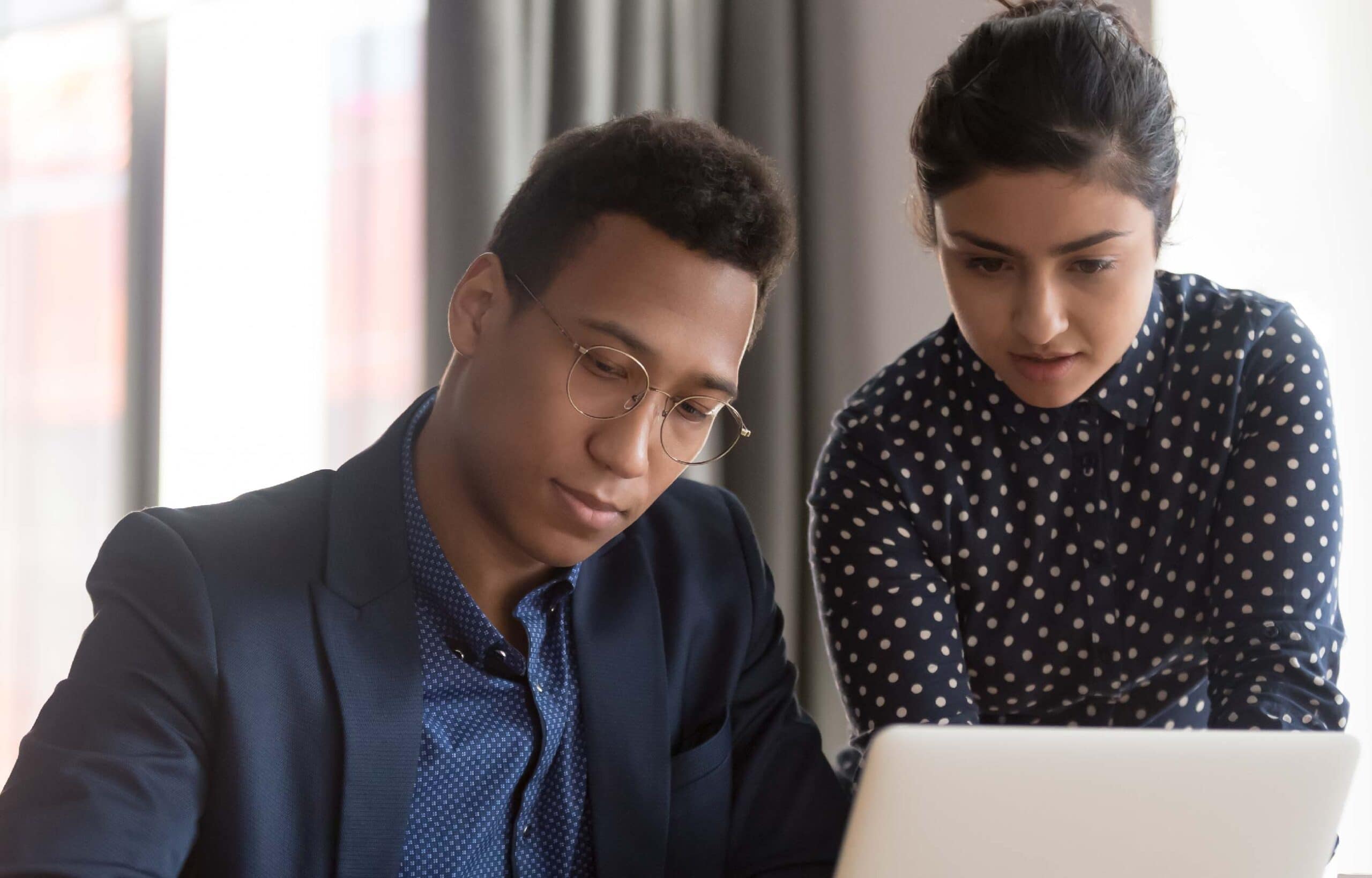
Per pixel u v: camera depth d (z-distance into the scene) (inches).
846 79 116.9
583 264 42.8
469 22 102.6
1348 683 97.8
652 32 114.3
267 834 41.7
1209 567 56.2
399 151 115.0
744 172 44.3
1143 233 49.3
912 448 58.1
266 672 42.8
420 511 46.3
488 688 46.3
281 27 117.5
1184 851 35.3
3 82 115.2
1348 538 98.1
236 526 45.4
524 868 46.9
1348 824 96.6
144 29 118.5
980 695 60.1
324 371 116.1
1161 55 97.7
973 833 33.8
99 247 118.1
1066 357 50.7
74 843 37.5
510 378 43.5
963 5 110.7
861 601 56.5
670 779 49.0
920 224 56.4
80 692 41.4
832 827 51.4
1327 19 98.6
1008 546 58.0
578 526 43.4
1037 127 46.9
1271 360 55.2
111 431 118.0
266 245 117.2
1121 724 59.8
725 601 53.1
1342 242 98.3
